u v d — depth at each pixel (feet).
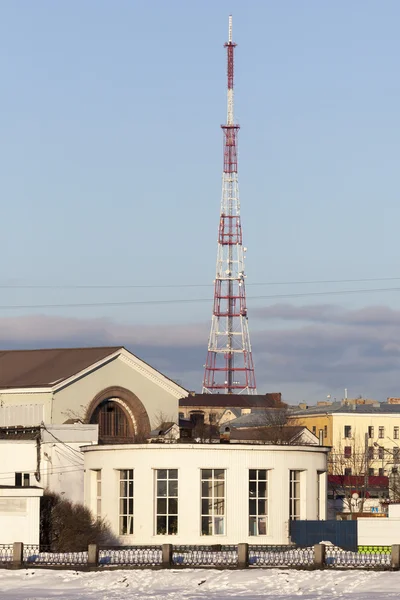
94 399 424.87
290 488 306.14
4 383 426.10
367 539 280.92
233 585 228.22
